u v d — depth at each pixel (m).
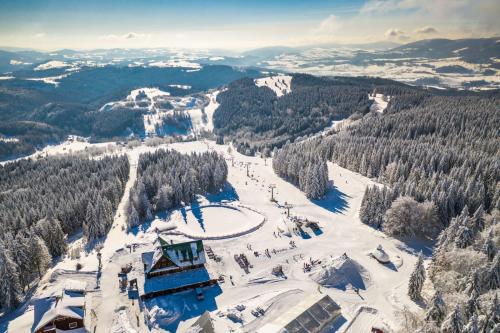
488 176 110.88
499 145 140.25
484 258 60.91
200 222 105.19
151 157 167.25
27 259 73.94
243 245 88.31
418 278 63.59
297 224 97.44
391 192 100.69
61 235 90.19
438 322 51.03
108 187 124.06
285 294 65.81
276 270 74.38
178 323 60.03
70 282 66.12
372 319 59.00
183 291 68.56
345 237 91.94
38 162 198.62
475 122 173.88
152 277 71.38
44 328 56.59
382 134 179.88
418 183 111.81
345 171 149.88
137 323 60.25
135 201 110.31
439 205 96.69
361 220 102.44
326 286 69.19
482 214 82.75
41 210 108.88
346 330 56.00
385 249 85.44
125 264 79.19
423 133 175.62
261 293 67.50
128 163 176.38
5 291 65.62
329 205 116.62
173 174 134.00
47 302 60.75
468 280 55.69
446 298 54.41
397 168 124.50
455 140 153.38
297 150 162.38
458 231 70.56
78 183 136.38
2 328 60.88
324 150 170.00
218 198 128.25
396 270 75.75
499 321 44.69
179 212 113.00
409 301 64.12
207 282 70.12
